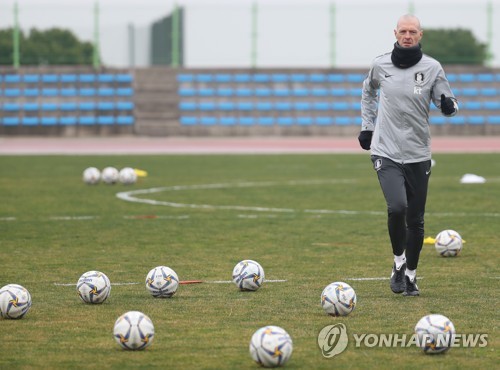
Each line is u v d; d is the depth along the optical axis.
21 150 71.50
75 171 50.75
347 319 14.88
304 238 25.03
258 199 35.53
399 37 17.06
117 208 32.53
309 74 96.88
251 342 11.97
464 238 24.88
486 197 35.78
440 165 54.66
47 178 46.19
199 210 31.84
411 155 17.09
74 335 13.78
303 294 17.16
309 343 13.27
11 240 24.78
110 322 14.69
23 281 18.69
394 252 17.27
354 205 33.28
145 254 22.34
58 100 91.44
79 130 89.19
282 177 46.38
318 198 35.84
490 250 22.80
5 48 93.75
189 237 25.25
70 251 22.83
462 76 96.25
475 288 17.77
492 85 95.88
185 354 12.63
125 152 68.75
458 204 33.34
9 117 89.88
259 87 95.25
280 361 11.89
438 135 90.94
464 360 12.31
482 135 91.38
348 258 21.67
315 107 93.44
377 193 37.78
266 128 90.62
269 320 14.84
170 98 92.88
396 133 17.11
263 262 21.11
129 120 90.25
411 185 17.19
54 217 29.89
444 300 16.53
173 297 16.88
